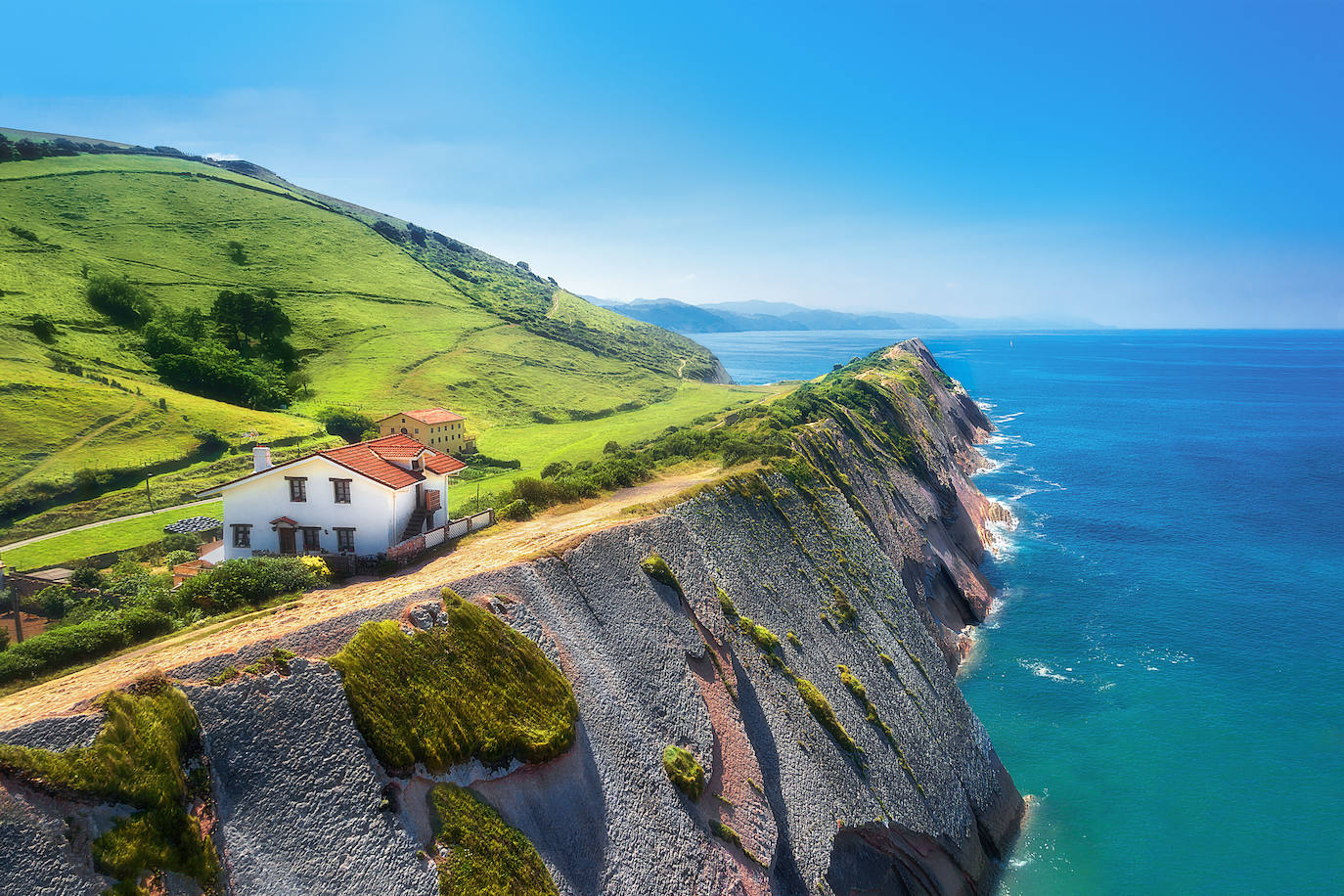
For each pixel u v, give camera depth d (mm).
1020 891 45969
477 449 138125
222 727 22109
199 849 19594
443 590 30906
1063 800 52969
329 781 23016
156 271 184125
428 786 25203
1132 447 167625
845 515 69812
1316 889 44156
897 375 153750
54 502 85500
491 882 24172
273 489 43812
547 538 42812
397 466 47219
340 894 21391
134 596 53562
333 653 26047
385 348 188750
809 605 53656
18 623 47594
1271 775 54156
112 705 20141
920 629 64375
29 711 21125
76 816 18016
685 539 47875
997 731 60812
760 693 42375
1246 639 74688
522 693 29531
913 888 43812
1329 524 110000
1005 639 76062
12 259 154000
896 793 44500
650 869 29250
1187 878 45531
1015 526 110500
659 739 34125
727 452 71625
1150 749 57594
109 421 104125
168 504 90562
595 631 36406
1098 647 73875
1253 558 96750
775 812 37094
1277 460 153750
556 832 27516
